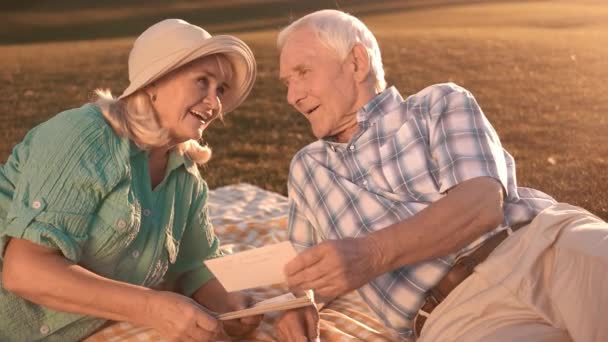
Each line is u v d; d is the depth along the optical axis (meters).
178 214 3.06
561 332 2.53
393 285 2.84
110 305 2.61
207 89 2.82
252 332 3.03
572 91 10.18
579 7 23.97
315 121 3.10
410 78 11.48
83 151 2.64
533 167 6.56
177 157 2.98
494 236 2.77
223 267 2.55
